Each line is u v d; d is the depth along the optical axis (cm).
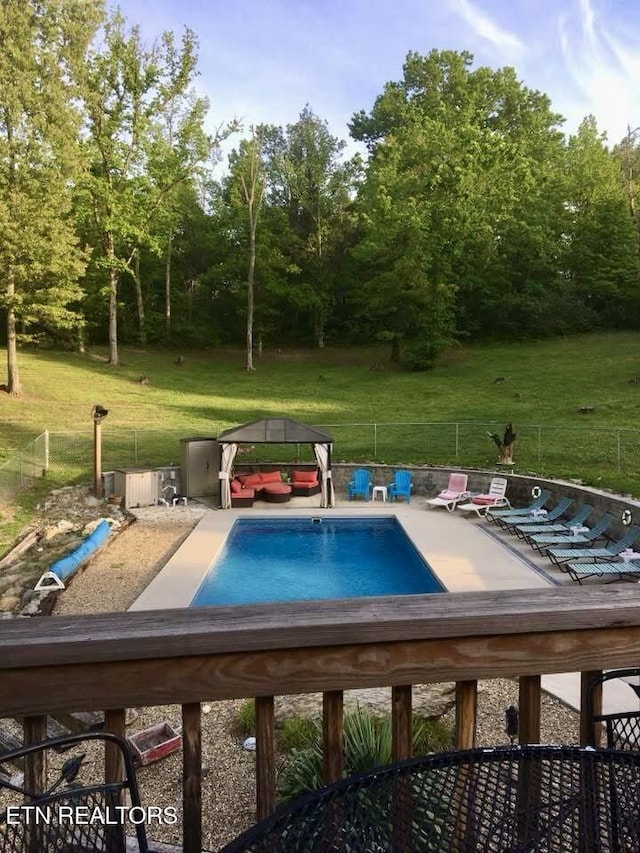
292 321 5034
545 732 493
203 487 2011
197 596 1151
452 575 1211
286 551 1505
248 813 363
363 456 2227
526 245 4391
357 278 4650
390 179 3928
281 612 178
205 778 417
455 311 4378
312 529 1727
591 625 182
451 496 1859
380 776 173
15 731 470
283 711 503
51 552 1329
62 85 2600
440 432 2469
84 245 3806
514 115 4981
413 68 5025
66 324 2823
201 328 4541
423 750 435
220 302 4809
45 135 2495
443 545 1437
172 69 3431
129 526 1645
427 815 167
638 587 201
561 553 1222
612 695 554
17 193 2441
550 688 575
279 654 171
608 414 2461
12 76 2438
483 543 1454
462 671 179
